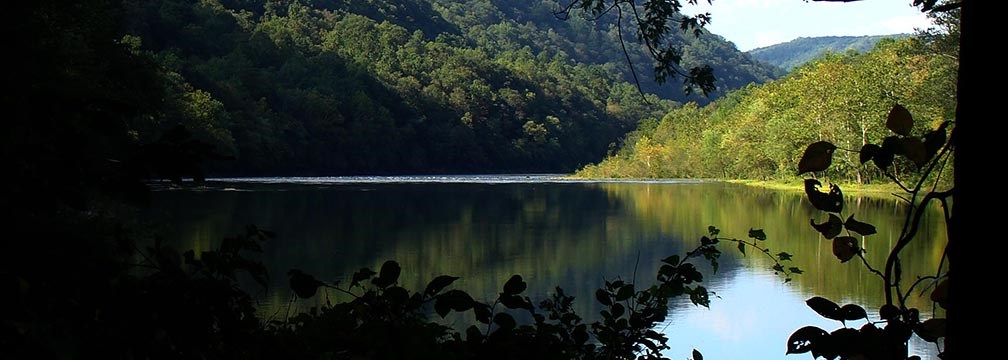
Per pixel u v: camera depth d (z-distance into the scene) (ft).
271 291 46.19
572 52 558.56
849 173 178.60
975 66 5.43
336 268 64.44
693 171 272.51
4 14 6.33
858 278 57.77
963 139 5.54
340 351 8.95
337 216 110.52
